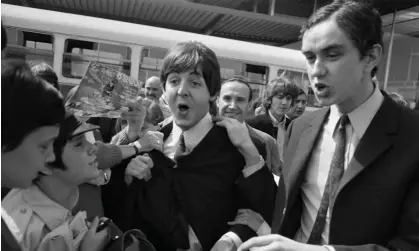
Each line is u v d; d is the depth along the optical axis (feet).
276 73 24.54
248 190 4.72
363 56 3.42
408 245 3.11
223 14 33.68
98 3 33.01
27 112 2.73
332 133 4.05
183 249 4.74
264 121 11.66
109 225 4.34
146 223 4.86
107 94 4.64
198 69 4.64
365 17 3.34
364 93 3.64
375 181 3.41
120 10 35.27
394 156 3.39
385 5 33.76
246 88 8.80
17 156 2.88
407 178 3.28
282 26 36.68
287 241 3.24
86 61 21.26
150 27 22.66
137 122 5.70
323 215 3.82
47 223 3.66
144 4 32.60
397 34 36.22
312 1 40.04
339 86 3.43
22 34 20.34
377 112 3.64
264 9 41.09
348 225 3.49
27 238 3.49
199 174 4.88
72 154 3.74
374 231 3.38
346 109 3.79
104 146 4.68
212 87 4.85
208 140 4.93
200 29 42.42
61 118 3.05
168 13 35.73
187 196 4.80
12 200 3.67
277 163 8.04
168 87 4.83
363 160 3.46
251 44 24.48
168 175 4.90
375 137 3.51
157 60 22.41
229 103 8.68
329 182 3.82
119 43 21.61
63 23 20.67
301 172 4.18
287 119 11.84
